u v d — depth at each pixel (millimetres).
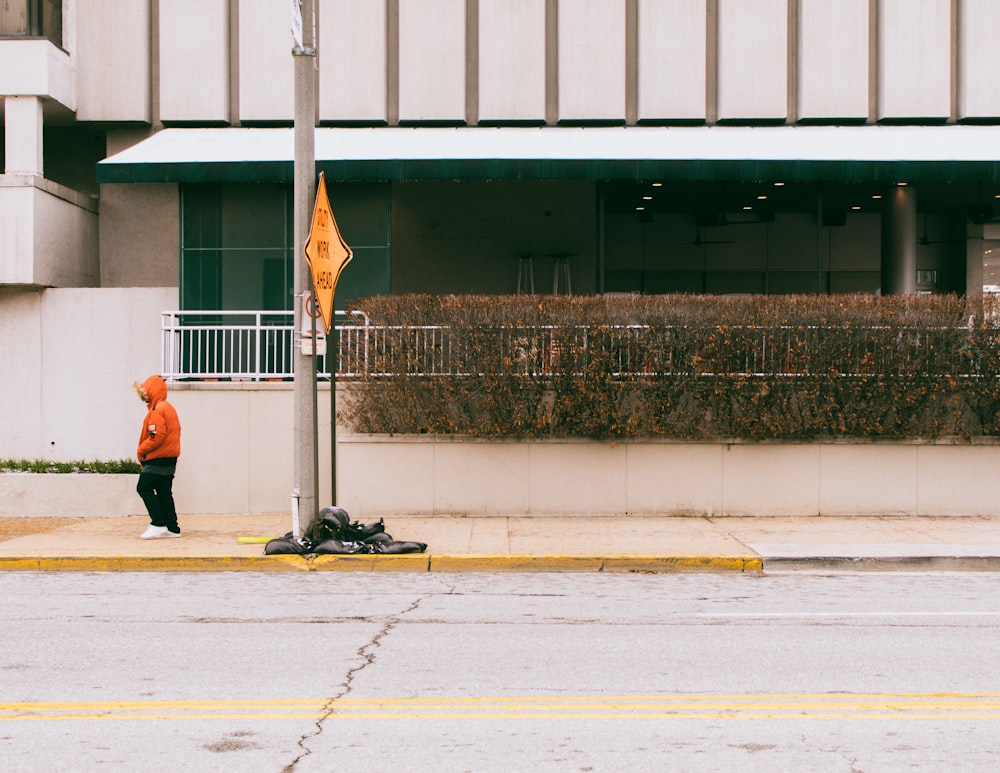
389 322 13477
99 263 17828
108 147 17703
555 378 13258
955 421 13508
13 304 15867
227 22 17500
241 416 13672
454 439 13414
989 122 17516
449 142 16375
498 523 12898
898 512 13422
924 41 17344
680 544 11391
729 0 17359
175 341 14102
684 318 13289
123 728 5355
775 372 13297
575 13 17406
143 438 11781
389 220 16844
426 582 9984
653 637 7500
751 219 23031
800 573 10500
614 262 23219
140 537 11906
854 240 23047
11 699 5875
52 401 15844
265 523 12898
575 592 9438
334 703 5812
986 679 6320
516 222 19438
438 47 17406
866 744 5109
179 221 17062
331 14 17438
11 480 13898
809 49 17359
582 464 13438
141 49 17328
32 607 8656
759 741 5152
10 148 16203
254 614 8367
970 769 4758
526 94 17438
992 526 12617
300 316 11117
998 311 13398
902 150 15891
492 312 13328
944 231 22828
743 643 7297
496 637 7500
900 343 13312
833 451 13430
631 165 15539
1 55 16125
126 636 7520
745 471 13430
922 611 8492
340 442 13438
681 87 17406
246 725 5406
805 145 16156
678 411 13445
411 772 4711
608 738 5195
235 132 17188
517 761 4855
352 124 17578
